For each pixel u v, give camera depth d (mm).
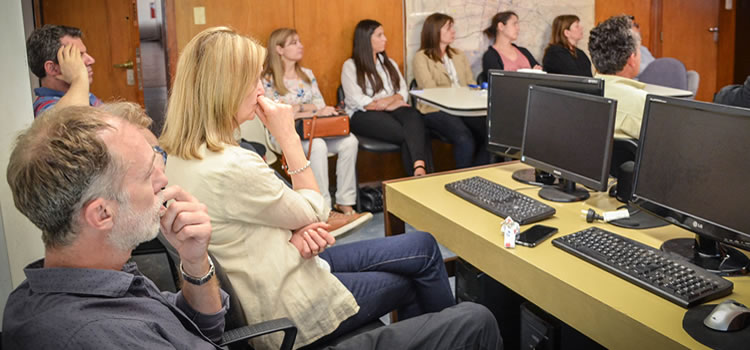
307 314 1717
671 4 6270
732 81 6684
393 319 2520
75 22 4758
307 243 1722
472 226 1998
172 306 1172
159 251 2508
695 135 1657
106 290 1031
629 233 1906
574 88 2297
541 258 1740
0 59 1914
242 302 1647
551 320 1984
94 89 4902
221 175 1583
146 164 1062
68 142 976
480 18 5309
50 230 998
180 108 1633
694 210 1668
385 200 2545
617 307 1452
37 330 952
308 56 4809
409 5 5020
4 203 1910
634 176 1873
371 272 1985
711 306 1440
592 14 5848
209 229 1247
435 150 5344
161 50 4422
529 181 2436
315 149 4086
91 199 993
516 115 2576
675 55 6434
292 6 4688
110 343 961
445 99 4180
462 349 1533
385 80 4750
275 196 1646
